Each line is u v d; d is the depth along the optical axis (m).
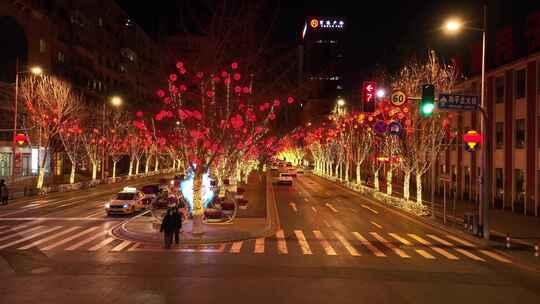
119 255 17.22
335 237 22.22
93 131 55.44
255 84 30.91
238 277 13.84
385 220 29.14
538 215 32.06
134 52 91.50
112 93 77.75
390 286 13.05
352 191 52.06
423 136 33.84
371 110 20.12
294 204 38.22
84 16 72.56
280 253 17.94
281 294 11.97
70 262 15.87
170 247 18.97
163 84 29.83
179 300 11.34
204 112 22.27
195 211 20.84
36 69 41.38
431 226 26.92
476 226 22.94
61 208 33.25
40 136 46.59
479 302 11.69
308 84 61.44
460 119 44.03
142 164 99.88
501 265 16.62
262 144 47.50
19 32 58.22
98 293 11.92
